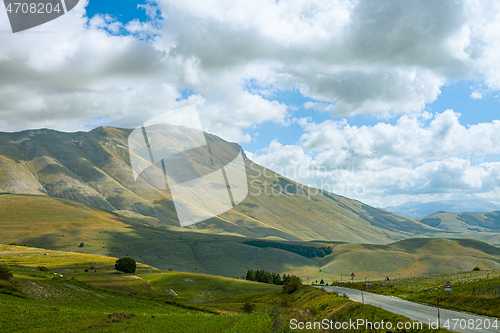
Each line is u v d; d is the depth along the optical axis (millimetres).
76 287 59719
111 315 32094
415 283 64375
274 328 23438
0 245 189000
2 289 45156
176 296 104375
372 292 58688
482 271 79562
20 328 26297
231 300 95188
